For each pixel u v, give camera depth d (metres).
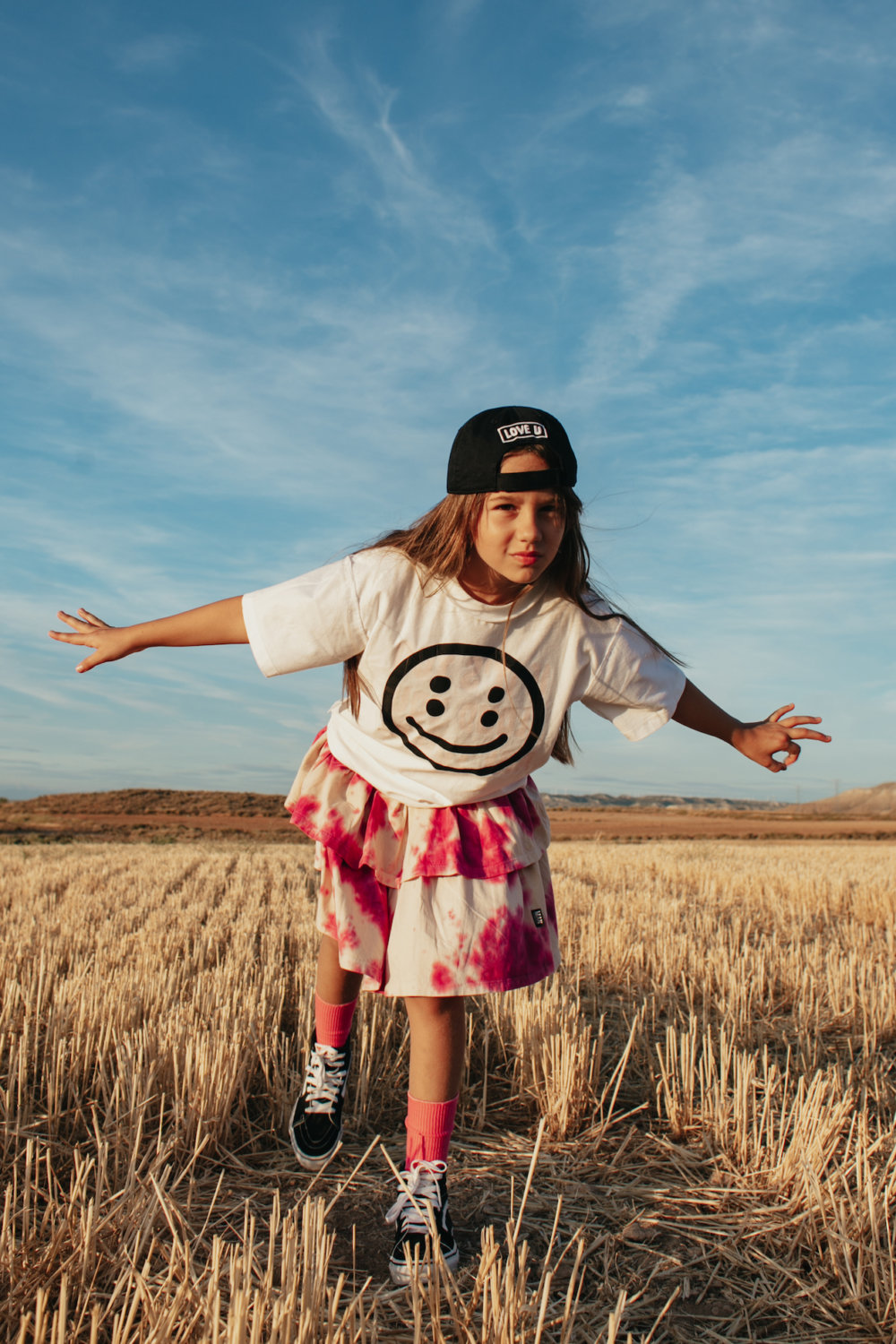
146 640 2.35
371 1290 2.00
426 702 2.30
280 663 2.27
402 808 2.41
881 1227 2.20
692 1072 3.04
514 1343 1.62
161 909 8.44
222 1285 1.91
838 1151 2.71
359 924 2.40
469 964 2.20
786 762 2.63
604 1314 1.93
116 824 51.28
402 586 2.23
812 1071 3.66
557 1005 3.84
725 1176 2.59
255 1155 2.74
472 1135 2.96
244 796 71.19
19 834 41.75
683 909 8.39
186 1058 2.94
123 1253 1.98
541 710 2.37
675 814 104.12
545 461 2.09
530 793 2.59
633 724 2.56
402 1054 3.50
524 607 2.29
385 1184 2.55
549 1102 2.98
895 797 143.62
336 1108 2.65
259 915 7.78
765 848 26.09
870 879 11.52
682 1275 2.10
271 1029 3.77
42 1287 1.88
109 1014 3.71
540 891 2.45
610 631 2.41
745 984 4.56
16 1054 3.36
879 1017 4.33
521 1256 1.75
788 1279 2.09
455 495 2.19
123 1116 2.66
